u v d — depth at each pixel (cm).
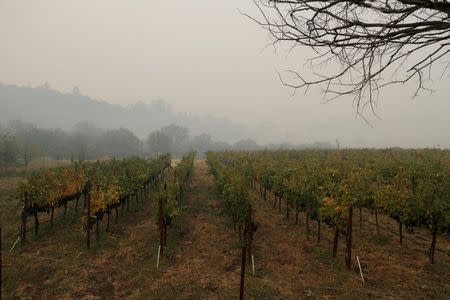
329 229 1360
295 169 1711
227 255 1077
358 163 2434
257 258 1051
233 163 3091
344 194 1041
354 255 1078
